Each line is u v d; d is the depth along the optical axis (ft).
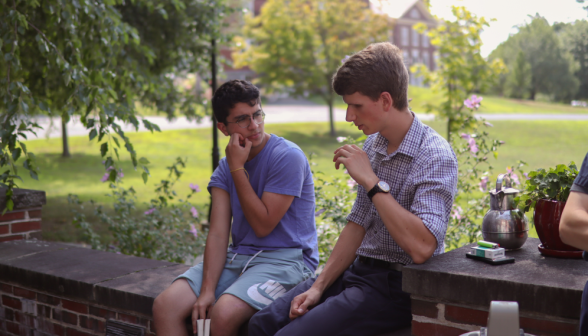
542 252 6.46
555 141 37.96
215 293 7.62
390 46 6.52
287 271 7.62
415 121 6.66
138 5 20.48
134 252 17.07
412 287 6.00
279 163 7.80
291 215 8.02
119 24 14.87
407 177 6.56
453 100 28.94
